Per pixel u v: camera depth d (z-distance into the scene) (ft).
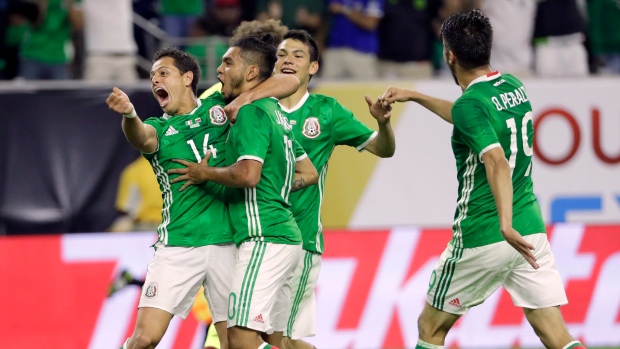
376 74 111.24
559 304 60.29
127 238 92.58
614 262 97.76
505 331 94.53
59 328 90.33
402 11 110.22
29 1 106.32
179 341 90.48
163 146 58.90
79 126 93.35
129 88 93.76
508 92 59.11
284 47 66.33
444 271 61.26
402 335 94.02
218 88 70.23
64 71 107.55
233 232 58.85
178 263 58.44
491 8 112.06
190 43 109.29
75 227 92.73
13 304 89.97
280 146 58.29
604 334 96.63
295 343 68.28
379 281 94.58
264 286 56.54
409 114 97.60
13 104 92.48
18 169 92.22
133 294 91.81
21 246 90.99
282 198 58.70
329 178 96.84
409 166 97.55
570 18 112.68
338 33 110.42
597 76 102.58
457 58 59.77
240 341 56.59
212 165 59.26
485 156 56.18
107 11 107.04
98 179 93.30
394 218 97.30
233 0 113.50
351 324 93.56
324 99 67.72
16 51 107.55
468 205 59.88
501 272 60.13
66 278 91.15
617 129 99.35
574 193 98.78
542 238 60.08
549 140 98.84
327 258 94.17
